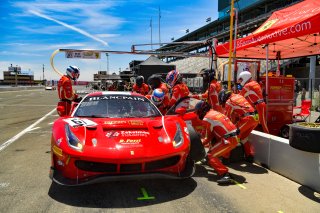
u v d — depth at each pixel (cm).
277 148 444
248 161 507
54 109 1633
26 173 441
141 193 362
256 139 495
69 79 605
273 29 617
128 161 325
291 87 729
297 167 402
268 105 704
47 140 713
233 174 441
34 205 324
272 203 335
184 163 373
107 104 465
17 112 1456
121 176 331
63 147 338
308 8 596
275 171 450
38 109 1633
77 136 351
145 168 340
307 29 518
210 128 427
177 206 325
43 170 458
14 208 316
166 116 454
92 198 345
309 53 1002
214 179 418
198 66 3828
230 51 766
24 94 3988
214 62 682
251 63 764
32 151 593
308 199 347
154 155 334
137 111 455
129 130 375
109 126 375
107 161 324
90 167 333
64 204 328
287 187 387
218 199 345
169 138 369
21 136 768
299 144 364
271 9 3666
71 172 336
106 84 2516
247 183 402
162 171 350
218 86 583
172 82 560
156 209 317
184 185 392
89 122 388
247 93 540
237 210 316
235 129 412
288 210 317
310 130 352
